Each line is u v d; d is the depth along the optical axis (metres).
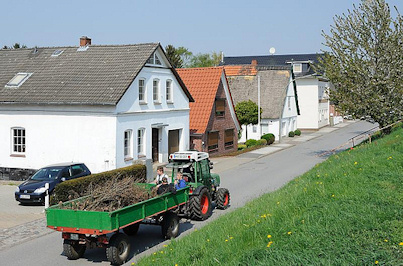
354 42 28.02
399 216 9.53
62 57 28.02
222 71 34.94
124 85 23.89
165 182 13.82
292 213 10.94
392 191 11.66
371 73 27.42
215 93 33.72
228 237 10.14
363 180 13.16
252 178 25.16
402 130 24.23
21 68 28.02
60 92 24.69
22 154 25.58
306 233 8.95
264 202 14.09
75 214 11.05
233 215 13.38
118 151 23.78
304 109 59.47
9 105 25.58
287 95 51.28
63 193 17.02
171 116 28.75
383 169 14.26
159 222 13.50
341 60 28.25
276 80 50.69
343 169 15.30
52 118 24.73
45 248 13.04
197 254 9.58
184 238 11.72
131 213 11.49
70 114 24.30
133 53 26.34
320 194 12.30
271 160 33.06
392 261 7.38
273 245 8.67
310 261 7.62
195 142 32.19
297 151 38.41
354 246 8.08
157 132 28.16
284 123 50.81
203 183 16.34
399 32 27.23
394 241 8.22
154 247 12.68
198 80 34.88
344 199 11.20
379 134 28.91
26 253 12.55
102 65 26.09
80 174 20.48
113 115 23.41
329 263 7.44
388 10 27.70
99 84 24.48
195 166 15.88
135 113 25.03
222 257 8.84
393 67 26.69
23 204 18.70
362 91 27.17
